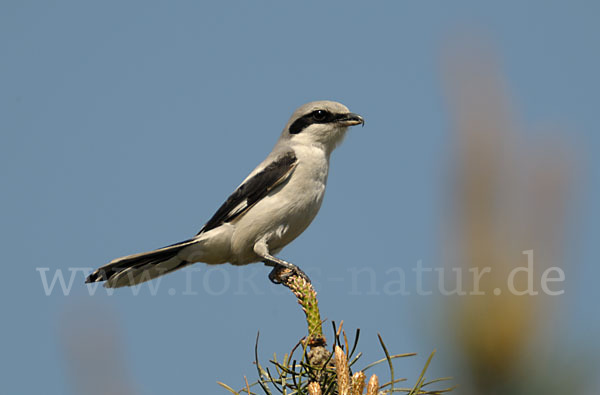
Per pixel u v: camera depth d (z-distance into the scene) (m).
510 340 2.35
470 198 2.39
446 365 2.47
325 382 5.21
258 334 5.22
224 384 5.18
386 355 4.53
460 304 2.45
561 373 2.32
